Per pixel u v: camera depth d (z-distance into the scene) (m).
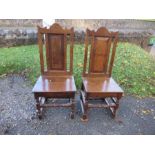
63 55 2.53
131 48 5.25
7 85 3.31
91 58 2.56
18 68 3.81
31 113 2.63
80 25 5.86
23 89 3.20
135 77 3.69
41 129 2.36
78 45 5.15
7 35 4.79
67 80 2.53
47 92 2.24
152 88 3.35
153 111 2.79
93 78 2.66
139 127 2.47
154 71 4.04
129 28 6.34
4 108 2.71
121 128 2.44
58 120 2.52
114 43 2.50
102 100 2.95
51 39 2.44
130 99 3.05
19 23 5.64
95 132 2.36
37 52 4.55
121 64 4.16
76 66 3.86
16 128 2.36
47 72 2.62
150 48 6.20
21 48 4.81
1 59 4.06
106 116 2.64
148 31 6.09
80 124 2.47
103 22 6.06
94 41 2.47
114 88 2.39
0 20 5.50
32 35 5.00
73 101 2.41
